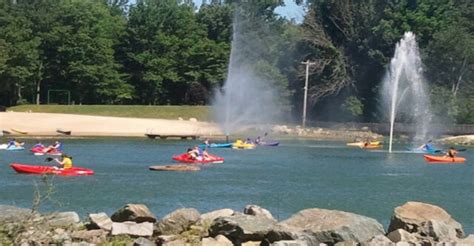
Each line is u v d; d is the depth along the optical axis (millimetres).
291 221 22750
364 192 49625
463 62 134375
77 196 43219
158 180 53250
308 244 21188
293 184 53406
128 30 160000
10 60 141000
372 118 142500
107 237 21297
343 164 73125
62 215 23344
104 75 153000
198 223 22969
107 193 44969
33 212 21000
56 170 54781
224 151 87688
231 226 21344
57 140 95875
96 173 57125
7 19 147750
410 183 56469
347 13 145625
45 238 20109
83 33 151000
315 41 144500
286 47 148000
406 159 81750
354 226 22188
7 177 52438
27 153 75500
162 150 83500
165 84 161250
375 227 22953
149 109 139250
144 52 158500
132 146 89500
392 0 144625
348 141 117062
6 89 145250
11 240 19562
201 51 156625
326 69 144875
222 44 158375
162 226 22359
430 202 45281
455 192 50906
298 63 146125
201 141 103188
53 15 152250
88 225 22469
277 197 45469
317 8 149250
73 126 111312
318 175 61031
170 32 164125
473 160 82125
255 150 90938
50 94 153750
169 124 122312
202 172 60469
